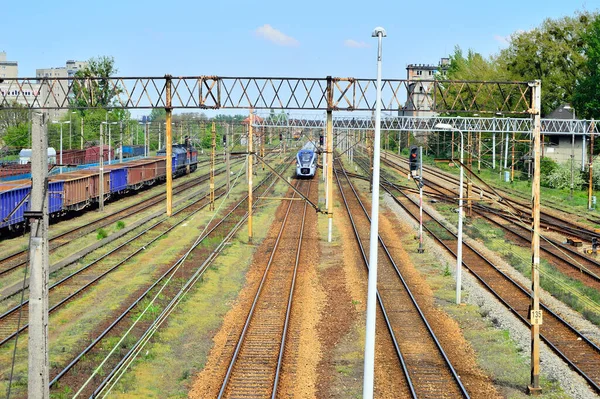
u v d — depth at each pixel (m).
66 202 45.56
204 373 18.05
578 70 84.88
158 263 32.16
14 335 20.42
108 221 46.50
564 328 22.52
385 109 27.70
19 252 34.09
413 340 21.19
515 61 87.75
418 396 16.59
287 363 18.78
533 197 17.52
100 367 16.39
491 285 28.81
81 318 22.75
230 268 32.28
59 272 29.70
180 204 56.53
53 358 18.50
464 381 17.70
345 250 36.97
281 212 53.28
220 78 27.25
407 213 51.03
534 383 17.12
